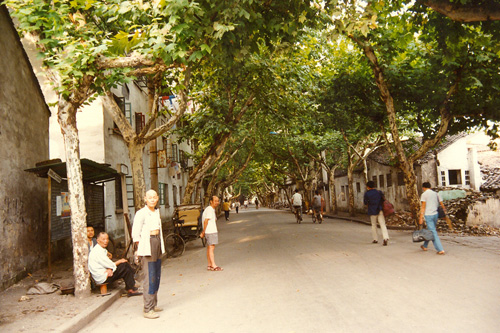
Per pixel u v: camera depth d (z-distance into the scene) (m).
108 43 7.31
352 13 8.07
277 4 8.34
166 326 5.34
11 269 8.35
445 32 10.74
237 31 7.94
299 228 19.91
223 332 4.90
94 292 7.38
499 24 10.08
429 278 7.08
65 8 7.42
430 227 9.79
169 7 6.87
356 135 24.23
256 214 43.94
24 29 7.19
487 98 14.52
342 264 8.91
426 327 4.59
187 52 7.73
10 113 9.05
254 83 16.12
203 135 18.58
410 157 15.34
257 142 30.88
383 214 11.92
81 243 7.13
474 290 6.10
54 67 6.94
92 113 14.69
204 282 8.12
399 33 12.05
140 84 20.45
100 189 11.38
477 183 22.73
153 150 14.13
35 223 9.96
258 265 9.58
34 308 6.30
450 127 16.52
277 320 5.22
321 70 18.27
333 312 5.38
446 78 14.12
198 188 26.56
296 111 18.25
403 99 16.00
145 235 5.86
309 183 36.34
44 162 8.91
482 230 15.38
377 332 4.52
